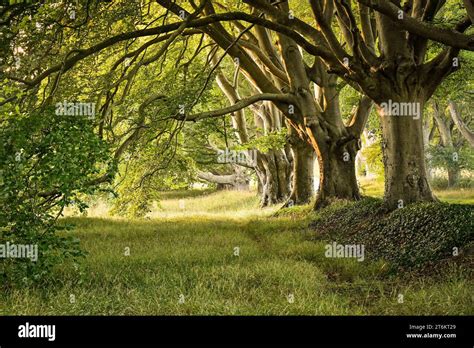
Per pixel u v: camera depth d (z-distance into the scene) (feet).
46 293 29.66
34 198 31.91
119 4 48.70
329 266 40.42
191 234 58.18
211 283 31.78
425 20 47.03
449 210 41.73
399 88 50.52
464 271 31.37
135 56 57.16
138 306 27.09
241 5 69.97
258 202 119.14
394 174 51.55
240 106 63.46
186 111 56.59
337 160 73.10
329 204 72.38
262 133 112.16
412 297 27.61
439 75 50.57
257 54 76.54
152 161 68.08
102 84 49.80
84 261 39.50
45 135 32.42
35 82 45.65
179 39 64.44
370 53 50.78
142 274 35.42
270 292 30.01
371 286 32.40
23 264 30.25
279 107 71.82
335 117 74.43
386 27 50.08
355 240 49.24
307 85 72.54
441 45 54.08
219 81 94.43
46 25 43.50
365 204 59.62
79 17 47.01
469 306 24.88
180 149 82.58
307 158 87.40
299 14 73.10
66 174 30.99
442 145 137.28
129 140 51.96
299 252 44.98
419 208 45.50
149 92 60.54
